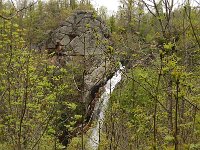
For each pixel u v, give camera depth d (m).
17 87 7.59
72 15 25.19
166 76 3.89
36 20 24.69
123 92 8.15
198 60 4.60
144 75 3.88
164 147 3.56
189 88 3.63
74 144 7.52
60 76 8.94
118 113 7.12
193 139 4.00
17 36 7.67
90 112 16.06
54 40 25.05
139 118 5.29
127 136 6.68
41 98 9.40
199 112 4.28
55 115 9.26
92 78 17.22
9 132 7.30
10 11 6.86
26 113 8.38
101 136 7.87
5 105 7.58
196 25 4.39
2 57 7.60
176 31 4.59
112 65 5.77
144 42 5.21
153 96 3.76
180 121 4.39
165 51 3.72
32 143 7.86
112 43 6.38
